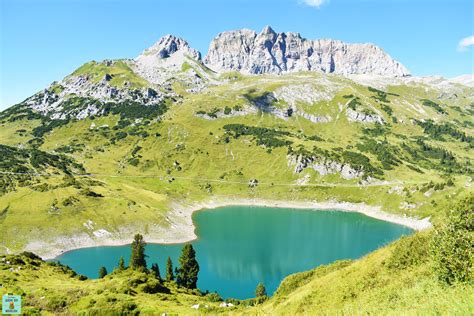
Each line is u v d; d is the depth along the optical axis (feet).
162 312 186.60
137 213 655.76
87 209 631.56
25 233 544.21
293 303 143.23
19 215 577.84
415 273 104.01
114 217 629.10
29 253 327.26
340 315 97.66
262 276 449.06
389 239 636.07
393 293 97.04
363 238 640.58
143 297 227.20
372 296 104.32
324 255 535.60
